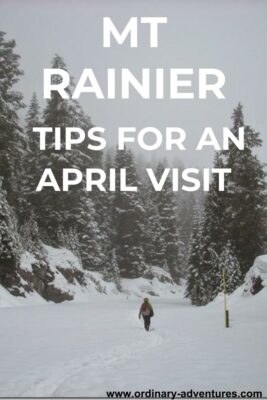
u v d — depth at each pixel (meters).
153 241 74.94
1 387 7.68
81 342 13.00
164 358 10.36
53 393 7.34
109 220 66.50
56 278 37.59
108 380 8.07
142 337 14.35
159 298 59.06
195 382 7.86
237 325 18.22
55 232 44.41
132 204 64.94
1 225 30.77
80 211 50.69
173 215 78.31
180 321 20.73
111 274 58.50
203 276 41.28
